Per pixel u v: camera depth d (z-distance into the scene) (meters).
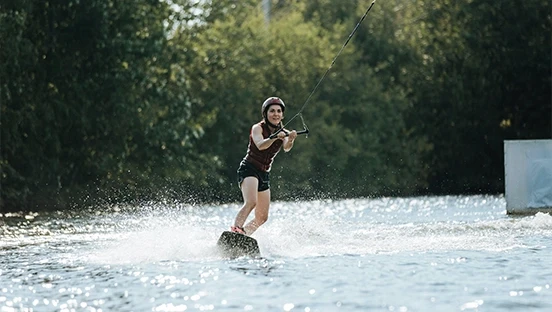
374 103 85.38
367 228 23.73
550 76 78.62
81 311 11.42
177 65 65.12
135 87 57.53
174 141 60.75
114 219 34.69
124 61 56.16
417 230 22.81
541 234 21.00
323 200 62.88
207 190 67.94
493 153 81.81
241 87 76.06
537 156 31.56
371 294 12.25
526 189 31.67
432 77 82.69
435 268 14.82
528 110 80.38
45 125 53.97
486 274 14.02
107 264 16.38
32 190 53.66
